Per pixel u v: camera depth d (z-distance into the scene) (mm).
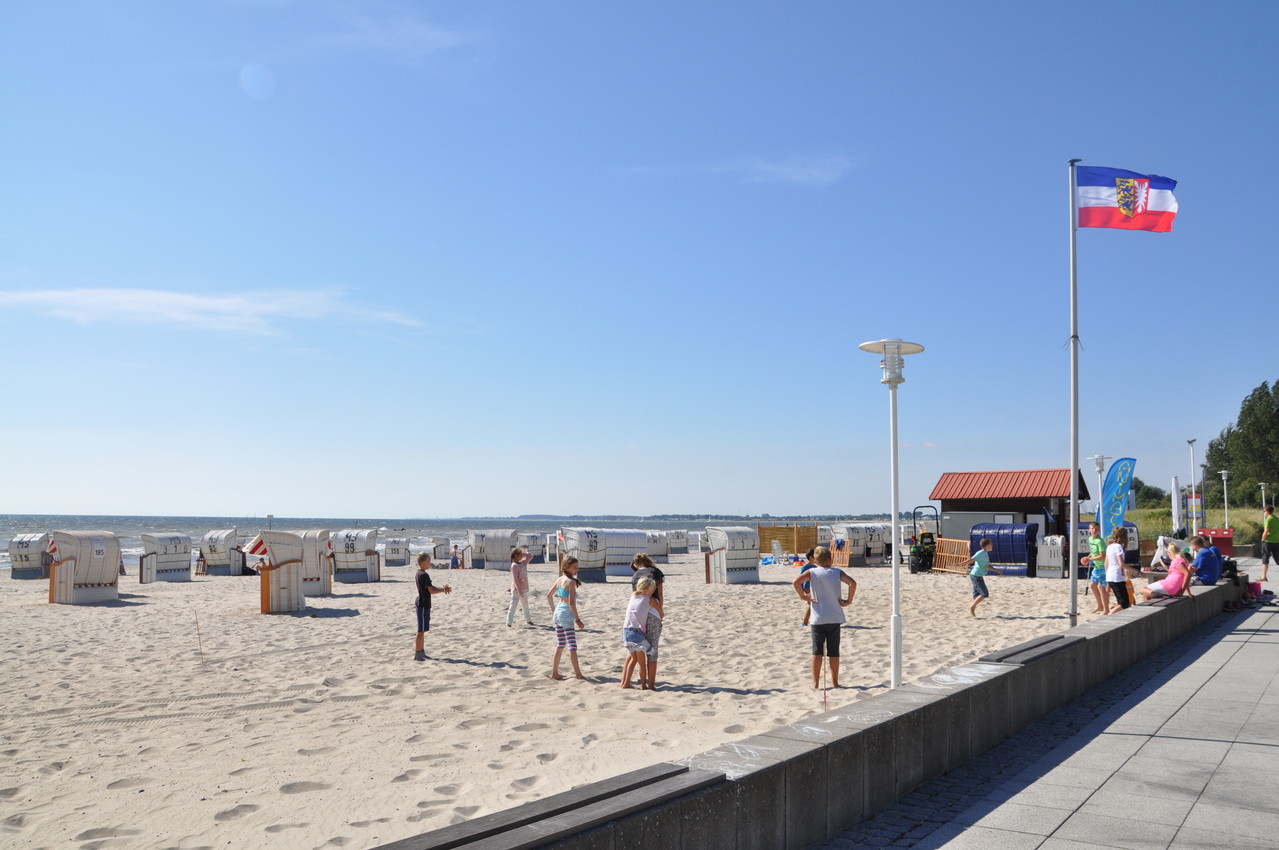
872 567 34062
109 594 22531
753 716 9062
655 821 3711
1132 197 13914
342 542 29219
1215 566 16266
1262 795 5434
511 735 8297
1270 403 73688
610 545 30969
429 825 5781
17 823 5922
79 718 9234
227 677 11586
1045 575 27328
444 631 15992
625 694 10289
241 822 5887
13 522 154500
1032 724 7523
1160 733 7117
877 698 6051
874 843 4766
